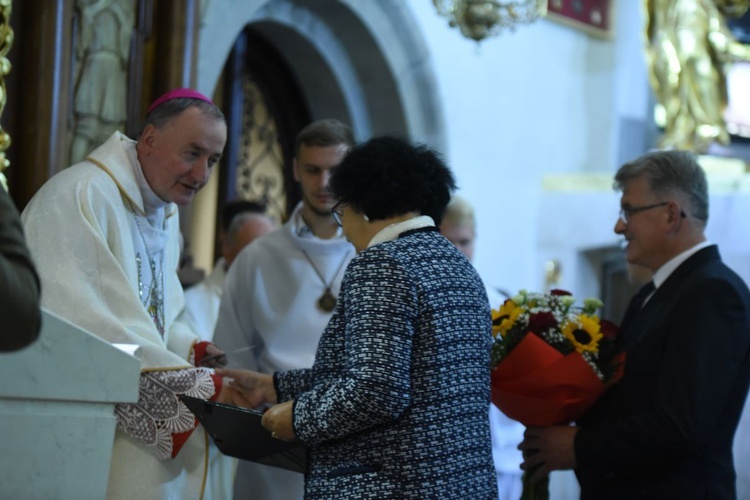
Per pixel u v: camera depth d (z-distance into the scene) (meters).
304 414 2.71
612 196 9.05
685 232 3.64
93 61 5.35
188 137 3.29
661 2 9.01
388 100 8.37
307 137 4.22
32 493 2.54
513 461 4.83
